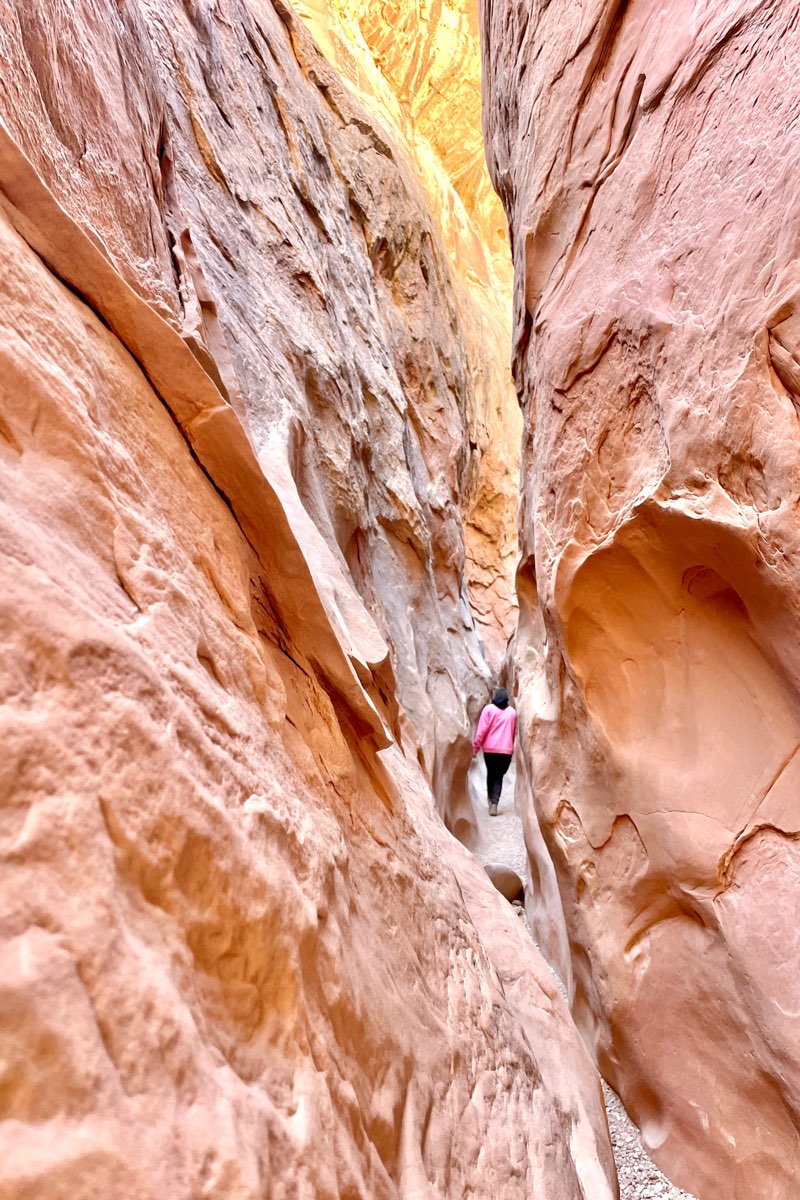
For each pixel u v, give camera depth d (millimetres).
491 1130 1436
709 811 2113
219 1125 678
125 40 2094
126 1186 564
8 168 1031
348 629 2266
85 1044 590
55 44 1380
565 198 3100
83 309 1147
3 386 846
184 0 4254
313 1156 808
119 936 674
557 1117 1779
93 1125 567
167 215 2215
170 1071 664
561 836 2906
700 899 2090
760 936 1914
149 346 1256
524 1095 1691
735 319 1889
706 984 2123
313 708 1550
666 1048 2246
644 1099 2344
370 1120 1068
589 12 2951
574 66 3078
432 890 1919
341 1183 843
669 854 2189
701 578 2162
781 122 1856
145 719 828
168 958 735
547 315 3100
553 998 2363
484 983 1909
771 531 1739
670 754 2277
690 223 2189
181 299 1943
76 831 674
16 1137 518
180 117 3615
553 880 3436
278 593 1546
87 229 1284
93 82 1599
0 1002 545
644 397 2363
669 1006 2250
